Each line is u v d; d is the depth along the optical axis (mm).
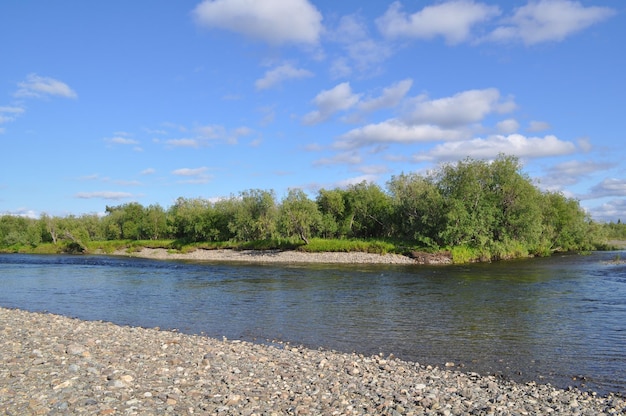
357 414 10938
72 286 42000
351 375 14914
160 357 15891
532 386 14391
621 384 14742
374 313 27500
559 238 81188
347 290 37938
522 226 70000
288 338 21656
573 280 41938
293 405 11367
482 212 68875
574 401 12648
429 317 26109
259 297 34406
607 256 74000
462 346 19828
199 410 10570
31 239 114062
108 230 125625
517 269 53938
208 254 89062
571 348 19188
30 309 30078
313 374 14734
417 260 67812
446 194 73375
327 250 79438
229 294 36125
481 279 44312
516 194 70562
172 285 42469
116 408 10195
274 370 15070
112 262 75438
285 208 81562
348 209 97125
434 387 13797
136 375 13062
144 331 21984
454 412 11297
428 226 72375
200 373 13961
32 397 10500
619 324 23375
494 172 72250
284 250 83500
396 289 38219
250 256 82688
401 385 13797
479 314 26719
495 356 18219
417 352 19000
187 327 24219
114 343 17781
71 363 13516
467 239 68688
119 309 29766
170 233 115375
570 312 26672
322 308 29391
